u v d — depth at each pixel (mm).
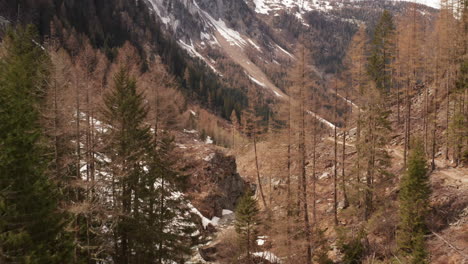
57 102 15688
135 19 141750
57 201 15203
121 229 19078
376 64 37812
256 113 41312
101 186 18109
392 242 21328
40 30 88250
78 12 109625
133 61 53062
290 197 24406
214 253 26328
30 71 23188
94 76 35375
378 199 25156
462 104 29484
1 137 13047
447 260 17891
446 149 28719
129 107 19219
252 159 57844
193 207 34062
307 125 22922
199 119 95750
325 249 22906
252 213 23750
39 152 14852
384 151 24359
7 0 87000
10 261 11945
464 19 34156
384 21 38156
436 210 21109
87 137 18672
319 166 35781
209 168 40531
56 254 13594
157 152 21156
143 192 19891
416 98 40219
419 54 34938
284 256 22484
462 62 33500
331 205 29156
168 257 21188
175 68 132500
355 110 25859
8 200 12641
